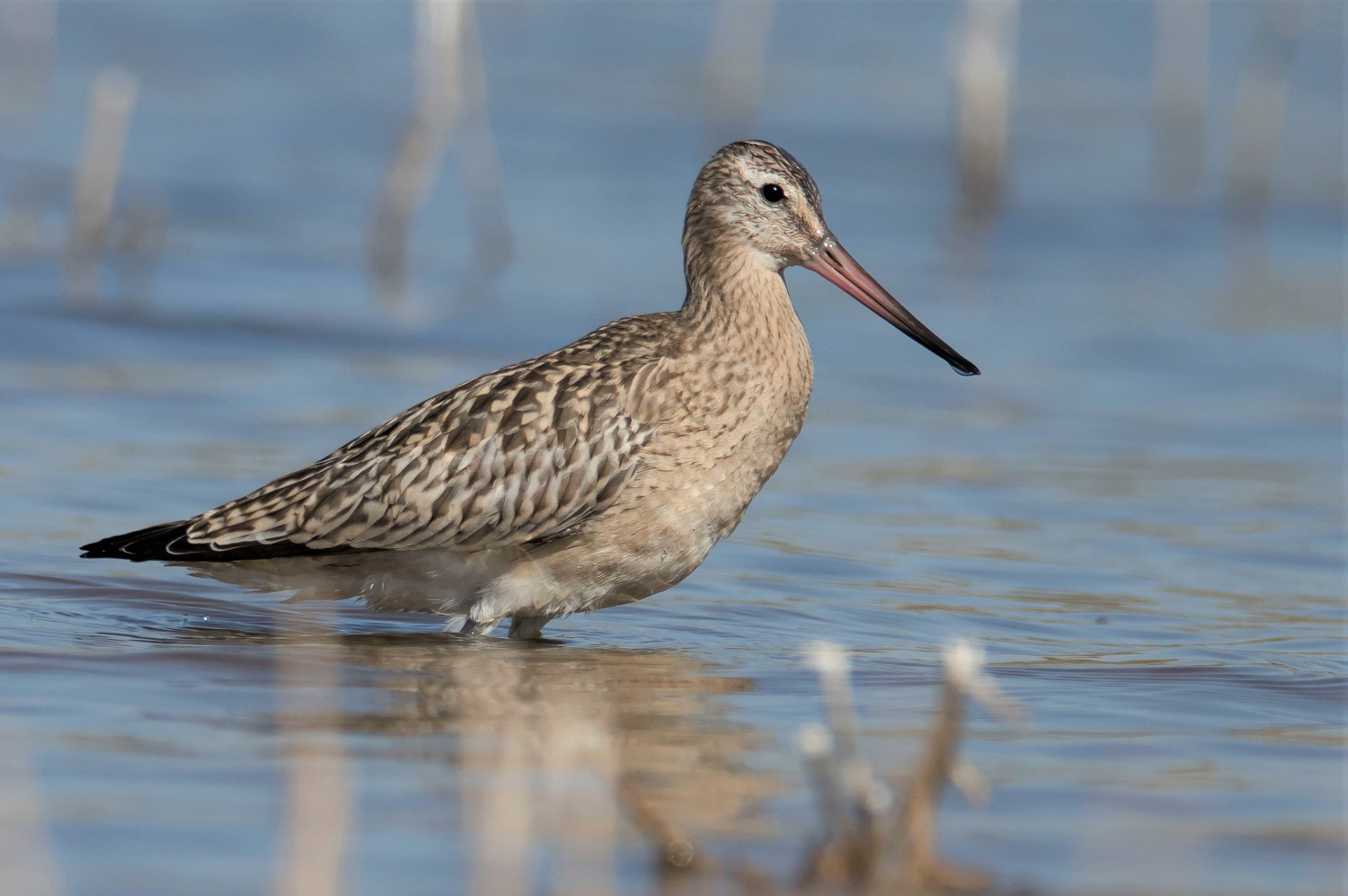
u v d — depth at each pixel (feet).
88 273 69.92
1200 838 23.57
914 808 22.11
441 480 35.45
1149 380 64.69
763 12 108.58
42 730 26.89
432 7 78.28
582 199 88.69
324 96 105.60
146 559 35.65
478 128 84.84
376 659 33.35
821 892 21.50
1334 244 89.30
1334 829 24.06
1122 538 45.83
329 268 74.64
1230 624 38.14
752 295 37.52
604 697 30.78
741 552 43.60
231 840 22.57
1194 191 97.19
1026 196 94.79
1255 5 133.59
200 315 66.54
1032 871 22.29
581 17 130.93
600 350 36.73
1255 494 50.88
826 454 54.19
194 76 107.65
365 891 21.17
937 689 31.86
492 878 21.43
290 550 35.73
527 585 36.09
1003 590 40.70
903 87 114.73
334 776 25.09
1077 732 28.94
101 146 71.31
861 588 40.68
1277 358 67.97
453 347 64.90
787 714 29.96
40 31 110.73
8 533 41.11
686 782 25.96
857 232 86.12
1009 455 54.65
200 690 29.78
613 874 21.86
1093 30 130.62
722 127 103.50
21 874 21.09
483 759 26.32
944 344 38.86
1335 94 117.80
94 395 55.88
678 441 35.83
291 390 57.93
